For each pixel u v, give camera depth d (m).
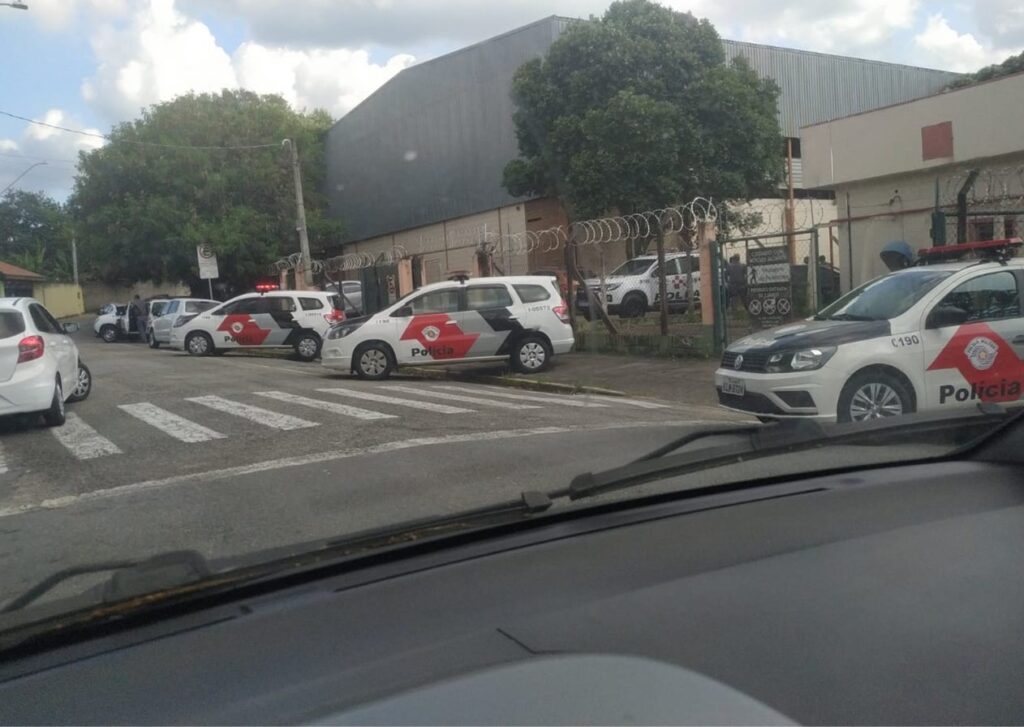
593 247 24.98
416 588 2.88
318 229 39.31
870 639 2.33
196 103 39.75
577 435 9.42
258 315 22.69
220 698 2.20
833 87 34.03
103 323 36.16
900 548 2.94
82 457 9.23
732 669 2.18
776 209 28.62
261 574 2.95
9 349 10.55
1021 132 17.64
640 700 2.02
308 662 2.36
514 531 3.50
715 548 3.05
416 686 2.11
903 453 4.14
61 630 2.58
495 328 16.69
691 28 25.00
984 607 2.50
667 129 23.39
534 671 2.15
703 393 13.41
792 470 4.06
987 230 17.95
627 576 2.83
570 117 24.62
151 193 37.81
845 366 8.16
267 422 10.91
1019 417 3.99
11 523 6.70
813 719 1.98
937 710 2.02
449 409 11.82
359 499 6.92
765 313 15.65
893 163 19.98
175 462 8.76
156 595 2.76
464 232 31.70
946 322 8.37
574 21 26.08
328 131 41.19
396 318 16.67
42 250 62.56
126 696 2.24
